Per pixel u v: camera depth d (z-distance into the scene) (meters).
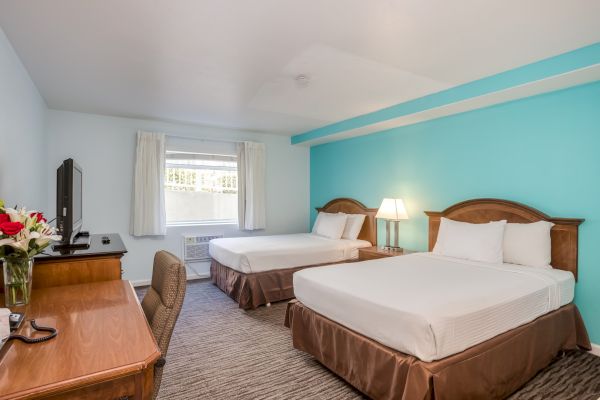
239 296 3.65
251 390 2.11
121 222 4.42
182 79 2.96
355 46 2.29
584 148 2.65
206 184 5.20
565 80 2.54
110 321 1.32
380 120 3.98
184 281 1.45
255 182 5.32
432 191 3.88
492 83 2.84
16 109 2.47
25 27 2.07
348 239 4.70
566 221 2.70
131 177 4.48
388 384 1.79
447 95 3.21
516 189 3.10
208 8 1.85
